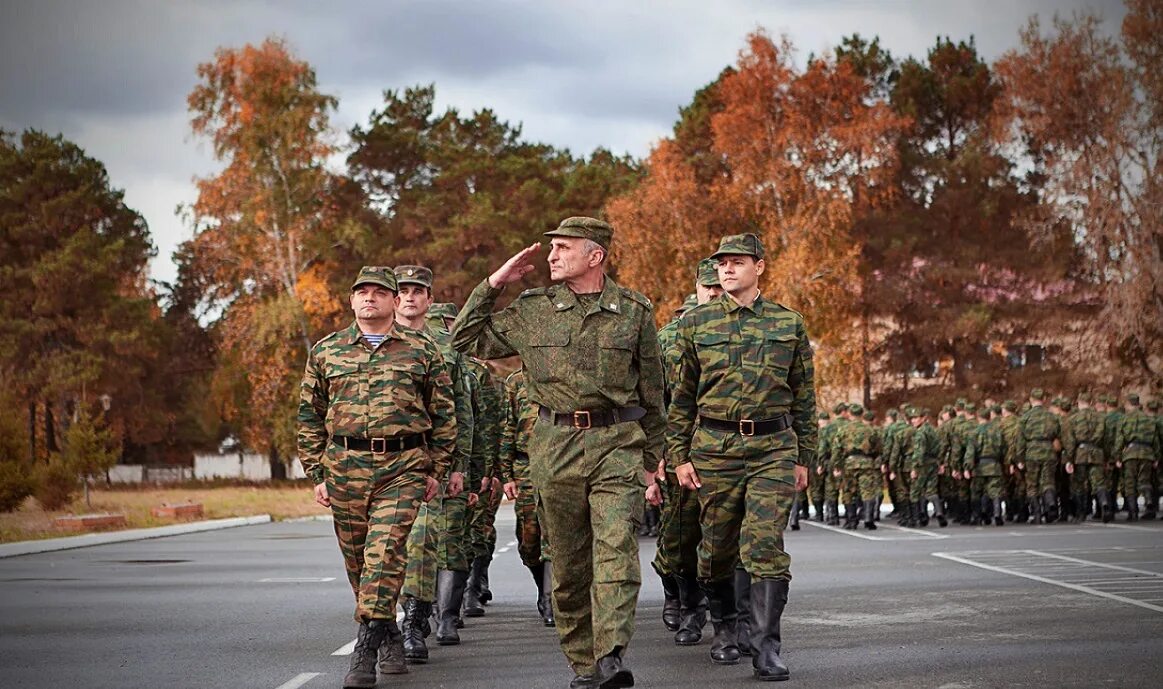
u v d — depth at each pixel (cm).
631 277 4719
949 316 5388
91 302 6116
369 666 769
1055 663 825
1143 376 4969
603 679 677
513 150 6869
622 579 689
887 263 5578
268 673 822
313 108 5200
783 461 818
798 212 4659
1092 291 5269
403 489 805
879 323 5672
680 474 848
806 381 834
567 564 731
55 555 1902
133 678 804
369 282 812
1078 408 2694
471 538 1120
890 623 1034
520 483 1135
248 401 5819
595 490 712
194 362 7181
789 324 829
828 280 4597
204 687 770
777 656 788
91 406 5822
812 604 1172
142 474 7444
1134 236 4803
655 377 732
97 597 1293
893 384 5684
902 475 2612
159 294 7044
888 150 4738
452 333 738
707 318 837
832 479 2677
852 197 4816
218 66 5259
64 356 5844
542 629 1056
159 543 2188
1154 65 4769
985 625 1014
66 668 845
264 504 3744
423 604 888
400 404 809
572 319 724
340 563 1727
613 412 721
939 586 1316
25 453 2994
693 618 957
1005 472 2706
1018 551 1792
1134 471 2612
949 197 5628
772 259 4672
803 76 4800
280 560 1784
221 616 1130
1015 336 5500
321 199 5391
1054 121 4925
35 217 6356
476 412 1099
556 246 729
